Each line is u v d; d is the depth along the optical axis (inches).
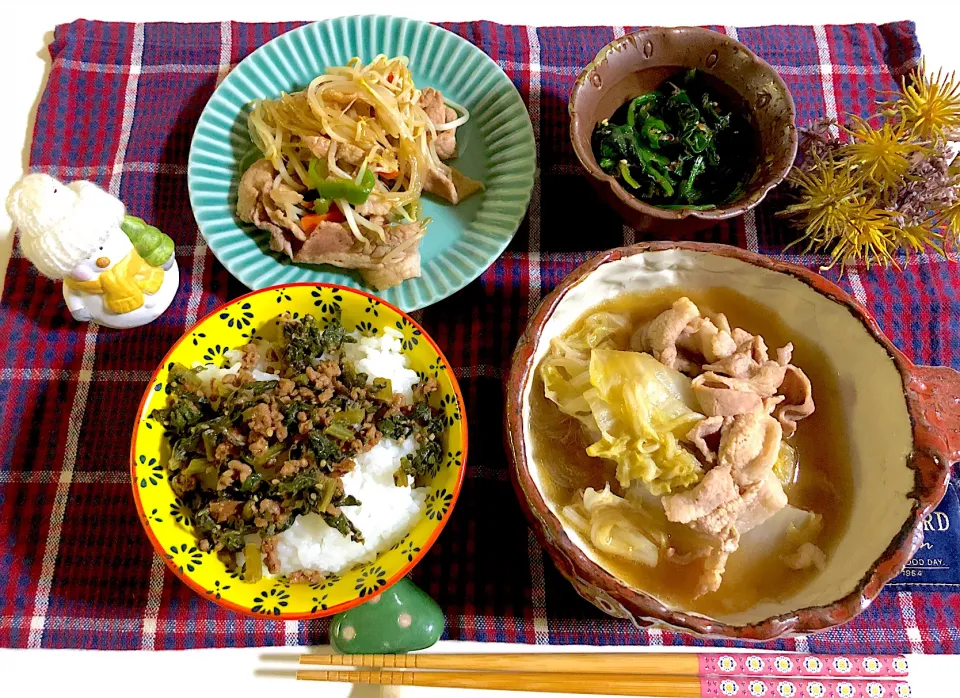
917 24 14.6
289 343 10.8
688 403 9.9
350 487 10.4
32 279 12.7
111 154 13.6
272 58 13.4
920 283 12.7
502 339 12.4
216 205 12.6
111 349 12.4
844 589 8.8
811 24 14.6
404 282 12.4
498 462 11.7
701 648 10.9
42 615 11.0
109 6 14.7
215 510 9.9
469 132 13.6
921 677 10.8
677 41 12.0
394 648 10.6
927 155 11.4
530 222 13.1
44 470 11.8
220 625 11.0
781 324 10.7
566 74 14.2
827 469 10.3
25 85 14.2
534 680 10.4
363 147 12.5
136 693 10.8
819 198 11.6
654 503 9.9
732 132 12.5
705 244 9.9
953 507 11.4
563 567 9.1
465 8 14.8
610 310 10.9
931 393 9.4
